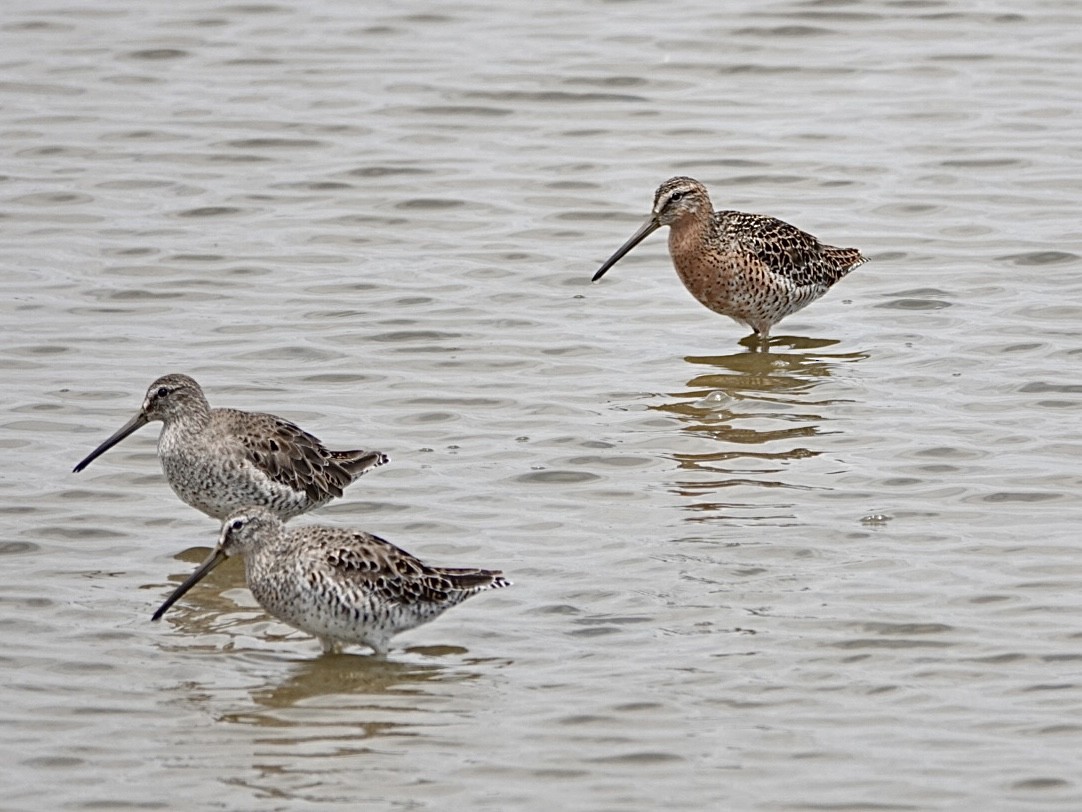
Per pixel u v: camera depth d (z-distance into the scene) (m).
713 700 12.00
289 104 25.66
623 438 16.50
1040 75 26.16
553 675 12.39
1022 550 14.12
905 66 26.58
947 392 17.36
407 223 22.23
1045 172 23.14
